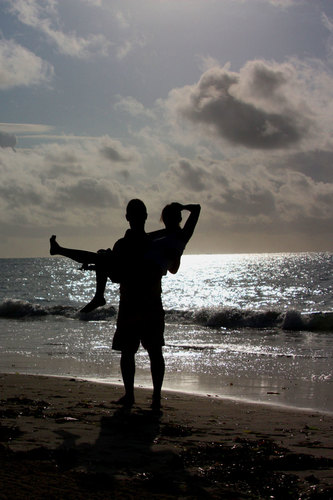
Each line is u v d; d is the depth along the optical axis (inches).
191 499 109.7
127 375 214.8
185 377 348.2
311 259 6491.1
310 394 287.0
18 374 324.8
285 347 542.6
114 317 924.6
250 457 141.7
